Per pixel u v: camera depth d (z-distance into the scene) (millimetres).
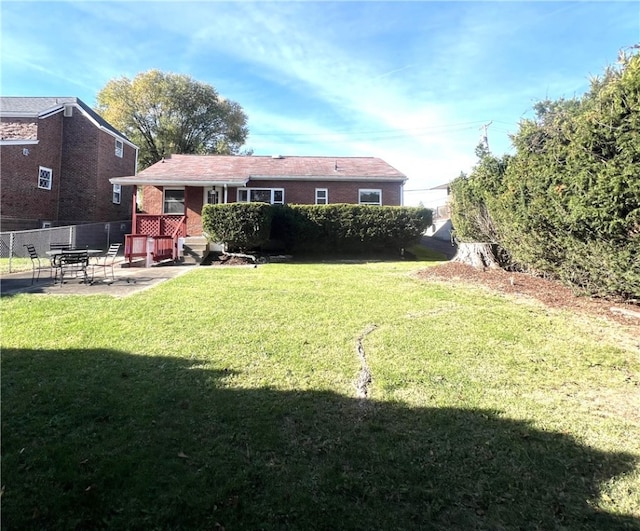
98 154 21234
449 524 1904
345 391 3357
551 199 6012
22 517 1896
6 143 17641
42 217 19625
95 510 1957
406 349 4348
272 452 2475
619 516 1953
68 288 8039
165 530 1842
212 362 3967
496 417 2926
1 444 2496
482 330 4941
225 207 13211
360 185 18266
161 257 13016
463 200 10516
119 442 2551
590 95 7582
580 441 2609
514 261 8594
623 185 4688
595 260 5582
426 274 9125
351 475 2258
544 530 1867
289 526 1880
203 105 38875
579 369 3803
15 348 4293
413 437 2658
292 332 4938
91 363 3889
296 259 14430
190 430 2713
